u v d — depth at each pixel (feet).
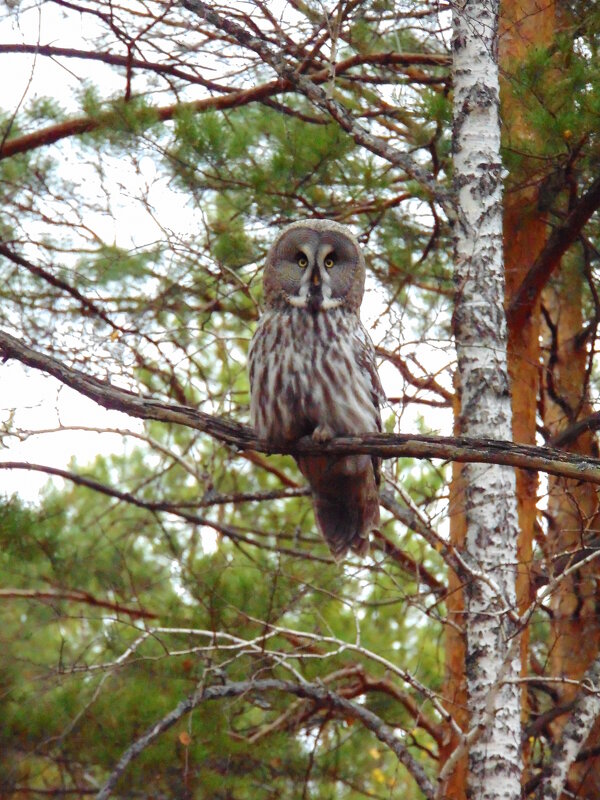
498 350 31.94
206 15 34.50
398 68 43.32
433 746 56.59
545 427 45.98
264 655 35.32
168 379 44.73
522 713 41.04
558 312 49.65
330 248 33.86
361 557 36.11
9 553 44.88
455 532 40.75
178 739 39.86
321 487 35.40
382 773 49.70
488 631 31.76
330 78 34.22
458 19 34.81
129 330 41.32
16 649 45.91
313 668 43.01
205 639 39.75
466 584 30.76
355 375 32.96
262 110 45.06
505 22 42.98
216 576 40.75
